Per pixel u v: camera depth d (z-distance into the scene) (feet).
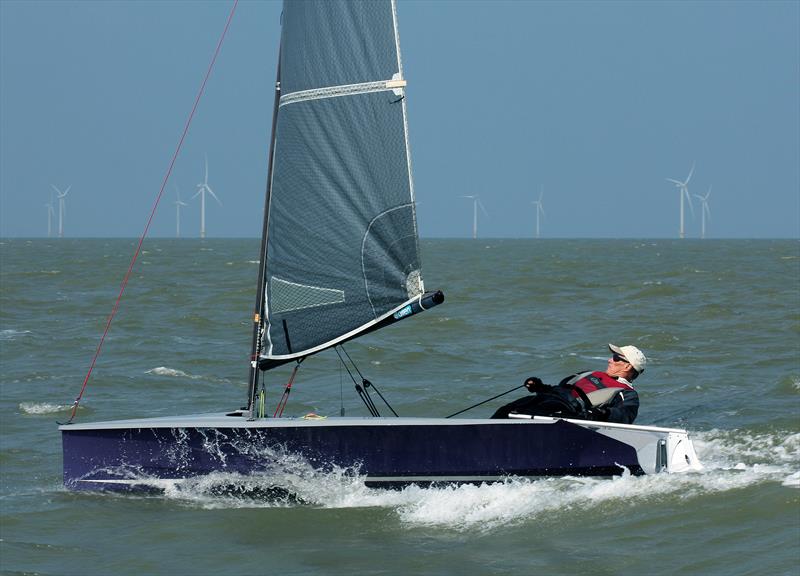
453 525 123.95
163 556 115.96
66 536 123.24
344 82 138.72
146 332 354.33
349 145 138.92
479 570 108.68
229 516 129.29
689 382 238.68
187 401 220.64
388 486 134.21
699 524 120.26
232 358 288.30
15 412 207.00
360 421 134.51
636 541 115.85
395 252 137.08
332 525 125.29
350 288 139.03
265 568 111.45
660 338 321.73
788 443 170.30
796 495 127.44
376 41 137.28
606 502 128.67
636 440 137.18
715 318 394.32
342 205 139.23
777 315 401.49
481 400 217.77
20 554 116.78
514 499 130.72
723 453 164.25
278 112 142.10
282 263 141.28
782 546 111.96
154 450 136.46
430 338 334.44
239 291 536.42
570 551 113.60
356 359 281.74
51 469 158.20
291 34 141.08
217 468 135.54
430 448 133.69
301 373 258.98
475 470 134.21
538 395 140.97
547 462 135.13
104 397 225.56
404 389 232.94
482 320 392.27
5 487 146.20
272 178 142.20
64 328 365.40
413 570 109.09
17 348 307.17
